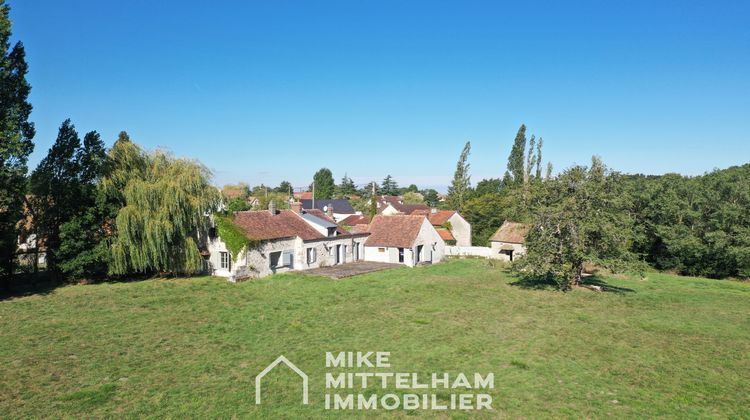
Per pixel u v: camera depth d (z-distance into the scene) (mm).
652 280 40656
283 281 34031
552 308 26422
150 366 16125
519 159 71938
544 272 30516
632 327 22391
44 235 33375
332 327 21312
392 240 46438
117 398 13484
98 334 19969
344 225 67938
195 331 20469
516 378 15406
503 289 32500
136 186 33031
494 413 12844
